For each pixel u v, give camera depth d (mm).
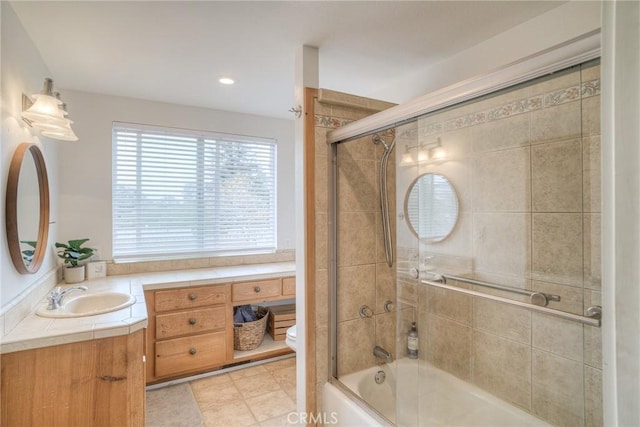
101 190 2764
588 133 1347
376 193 2076
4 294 1489
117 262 2793
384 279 2109
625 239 573
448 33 1849
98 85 2570
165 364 2516
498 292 1672
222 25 1725
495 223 1664
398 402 1918
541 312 1522
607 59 595
